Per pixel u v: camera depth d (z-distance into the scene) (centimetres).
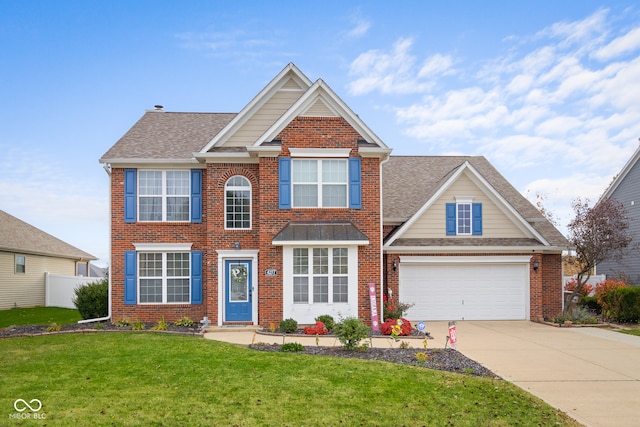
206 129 2330
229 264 1966
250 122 2073
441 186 2214
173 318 2030
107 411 902
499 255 2198
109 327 1862
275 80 2075
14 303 3100
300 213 1916
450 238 2219
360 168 1944
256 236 1966
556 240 2288
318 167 1945
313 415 896
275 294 1872
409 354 1405
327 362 1265
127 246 2034
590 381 1171
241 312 1948
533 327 2019
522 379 1180
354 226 1908
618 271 3094
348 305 1869
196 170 2067
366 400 977
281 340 1625
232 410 915
